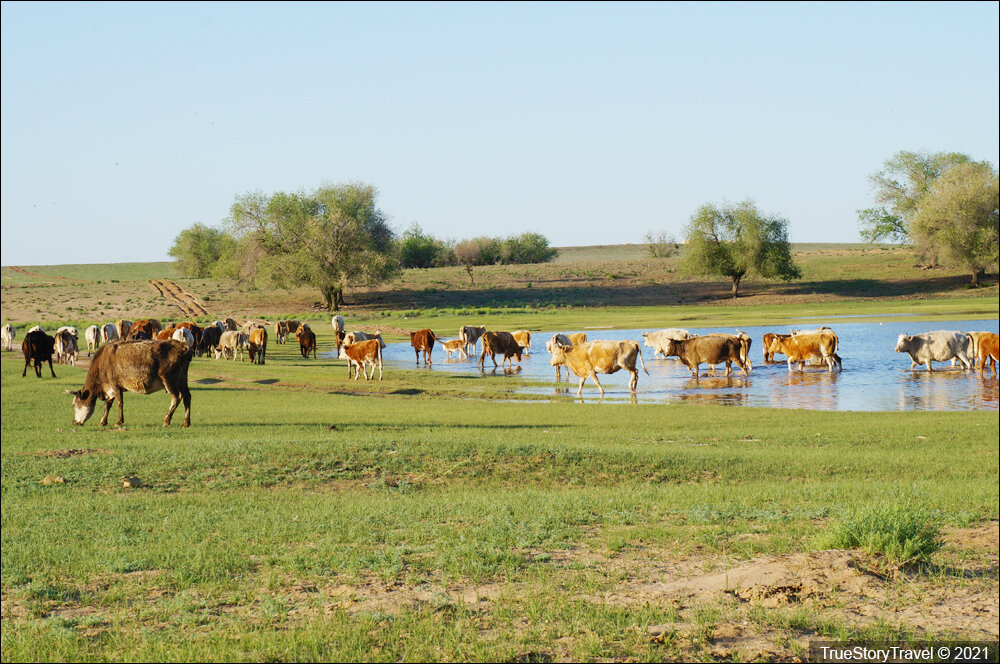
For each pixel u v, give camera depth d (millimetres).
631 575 8734
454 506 12383
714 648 6605
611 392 30750
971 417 22500
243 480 14602
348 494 13617
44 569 9312
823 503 12328
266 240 99688
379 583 8492
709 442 19094
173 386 20797
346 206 97562
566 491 13766
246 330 58562
